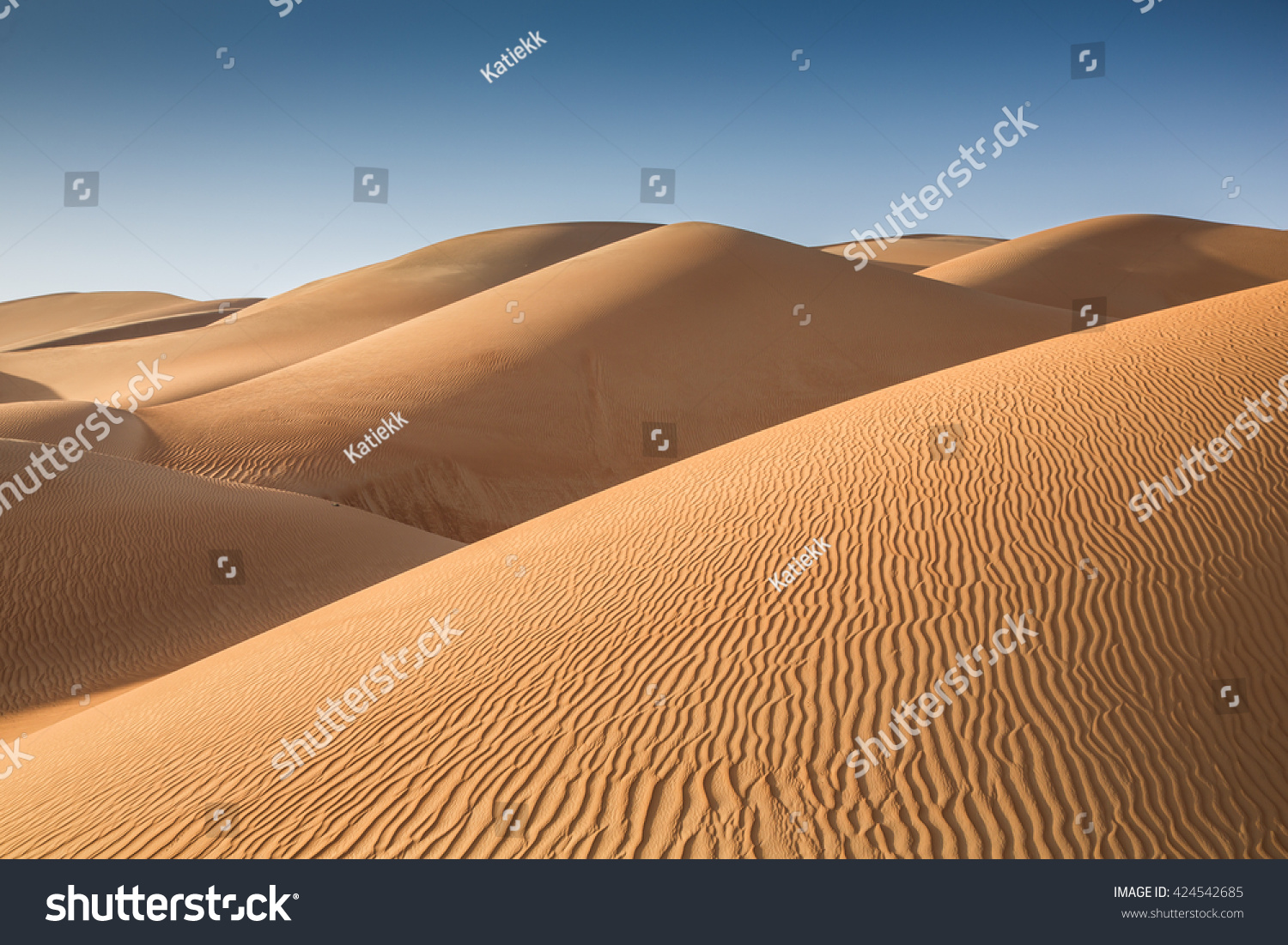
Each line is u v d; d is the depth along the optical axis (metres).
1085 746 5.83
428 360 36.12
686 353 37.16
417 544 21.92
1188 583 7.24
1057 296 74.31
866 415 12.98
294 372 37.25
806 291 42.84
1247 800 5.44
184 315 103.50
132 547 17.11
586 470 30.42
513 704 7.08
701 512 10.62
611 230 118.12
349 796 6.21
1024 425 10.70
